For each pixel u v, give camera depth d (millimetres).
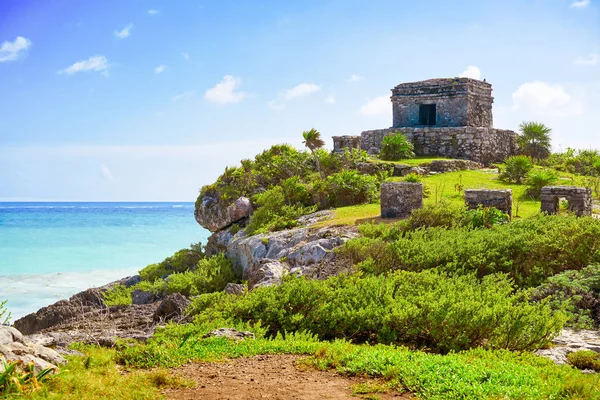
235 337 13039
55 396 8086
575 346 13898
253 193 43219
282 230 32844
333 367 10594
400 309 14586
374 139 56094
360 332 15383
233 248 34031
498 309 13727
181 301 21312
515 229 23922
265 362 10977
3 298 36969
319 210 38219
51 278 45406
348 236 27359
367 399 8844
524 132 57312
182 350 11469
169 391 9125
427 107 56750
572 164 53688
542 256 21109
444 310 13953
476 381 9219
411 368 9891
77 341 15438
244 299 17234
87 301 28969
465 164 48844
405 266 21672
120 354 11141
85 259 57594
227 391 9148
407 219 28375
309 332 15180
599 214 33562
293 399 8812
